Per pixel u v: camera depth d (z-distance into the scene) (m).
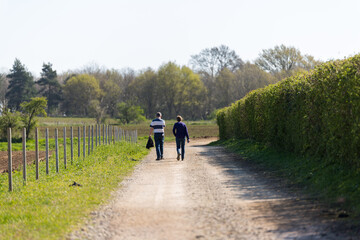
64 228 9.70
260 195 13.01
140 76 151.62
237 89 116.19
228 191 13.91
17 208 12.57
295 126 19.34
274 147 23.30
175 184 15.85
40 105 62.22
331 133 14.60
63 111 184.25
